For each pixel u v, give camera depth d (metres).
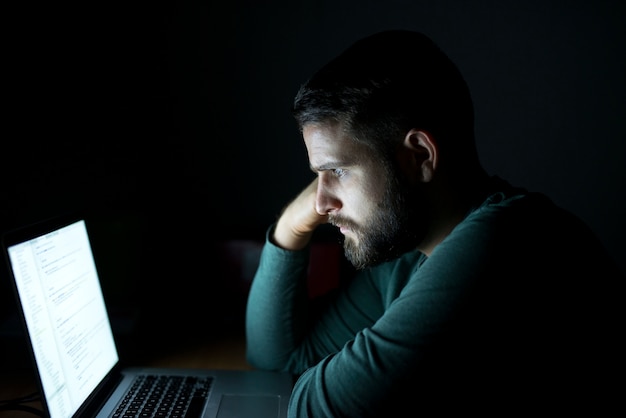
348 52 0.64
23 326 0.64
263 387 0.89
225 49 1.42
